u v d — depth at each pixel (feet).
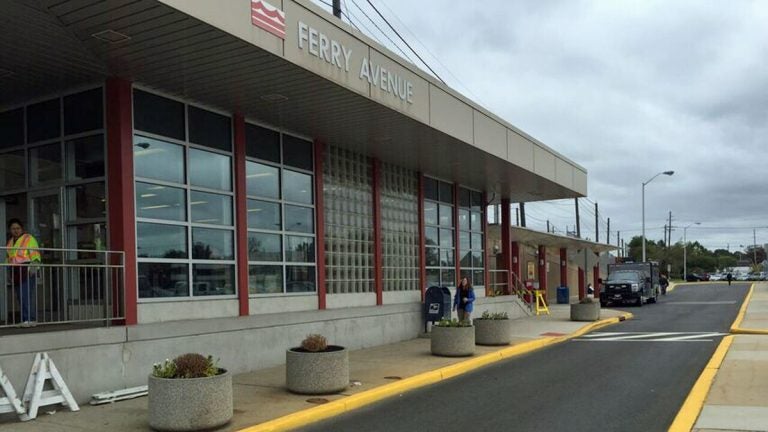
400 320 54.34
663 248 399.85
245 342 37.81
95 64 31.37
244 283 40.45
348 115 42.55
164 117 36.29
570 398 30.96
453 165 61.36
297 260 46.44
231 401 25.52
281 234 44.88
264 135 44.19
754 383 32.83
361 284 53.67
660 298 140.05
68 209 34.88
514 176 68.59
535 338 55.83
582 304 74.18
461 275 73.20
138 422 25.50
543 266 118.73
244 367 37.60
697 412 26.66
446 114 48.73
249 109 40.32
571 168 79.92
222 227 39.50
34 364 26.58
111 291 32.17
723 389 31.48
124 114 33.24
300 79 34.81
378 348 48.88
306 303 46.52
